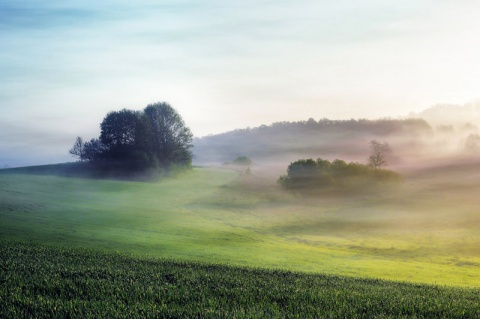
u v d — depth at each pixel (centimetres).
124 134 14112
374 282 2783
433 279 4441
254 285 2212
